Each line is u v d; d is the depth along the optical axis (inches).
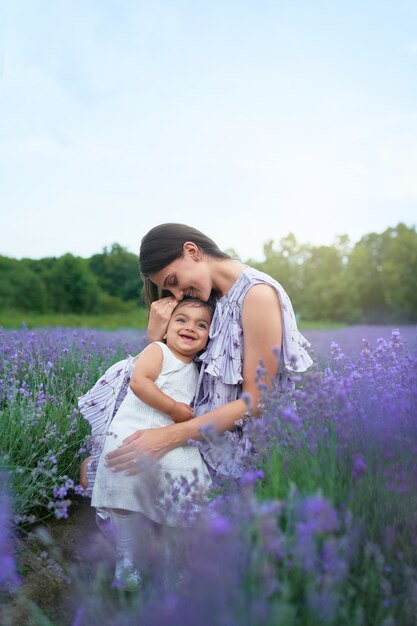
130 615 57.7
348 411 78.4
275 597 55.1
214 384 102.7
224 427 94.7
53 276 1200.2
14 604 73.6
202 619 52.0
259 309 99.3
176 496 72.2
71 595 75.5
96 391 107.0
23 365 144.2
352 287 1374.3
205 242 106.3
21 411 109.1
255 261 1510.8
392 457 72.1
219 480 88.4
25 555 85.8
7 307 1159.0
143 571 67.8
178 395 101.0
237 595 52.6
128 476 86.9
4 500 84.8
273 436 79.0
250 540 58.0
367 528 64.0
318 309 1406.3
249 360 99.6
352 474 68.4
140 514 87.0
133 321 1060.5
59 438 110.6
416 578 58.9
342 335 419.2
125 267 1242.0
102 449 95.0
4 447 101.0
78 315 1173.7
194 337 102.1
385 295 1371.8
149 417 96.5
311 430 77.0
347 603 55.1
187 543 64.0
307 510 58.0
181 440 92.4
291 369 98.0
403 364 97.8
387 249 1402.6
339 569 53.6
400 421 76.0
